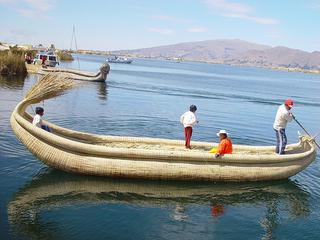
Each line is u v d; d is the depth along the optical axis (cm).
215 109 3188
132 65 14388
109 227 916
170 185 1212
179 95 4097
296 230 988
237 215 1051
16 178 1155
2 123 1791
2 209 953
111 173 1189
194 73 11756
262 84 8269
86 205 1024
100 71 4588
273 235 950
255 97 4631
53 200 1035
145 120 2336
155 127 2136
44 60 5269
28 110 2261
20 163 1274
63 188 1116
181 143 1466
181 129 2136
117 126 2073
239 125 2469
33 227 881
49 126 1323
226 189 1229
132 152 1179
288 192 1254
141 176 1204
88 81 4597
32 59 5772
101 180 1197
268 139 2077
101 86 4297
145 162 1192
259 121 2703
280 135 1383
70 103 2736
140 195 1118
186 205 1083
